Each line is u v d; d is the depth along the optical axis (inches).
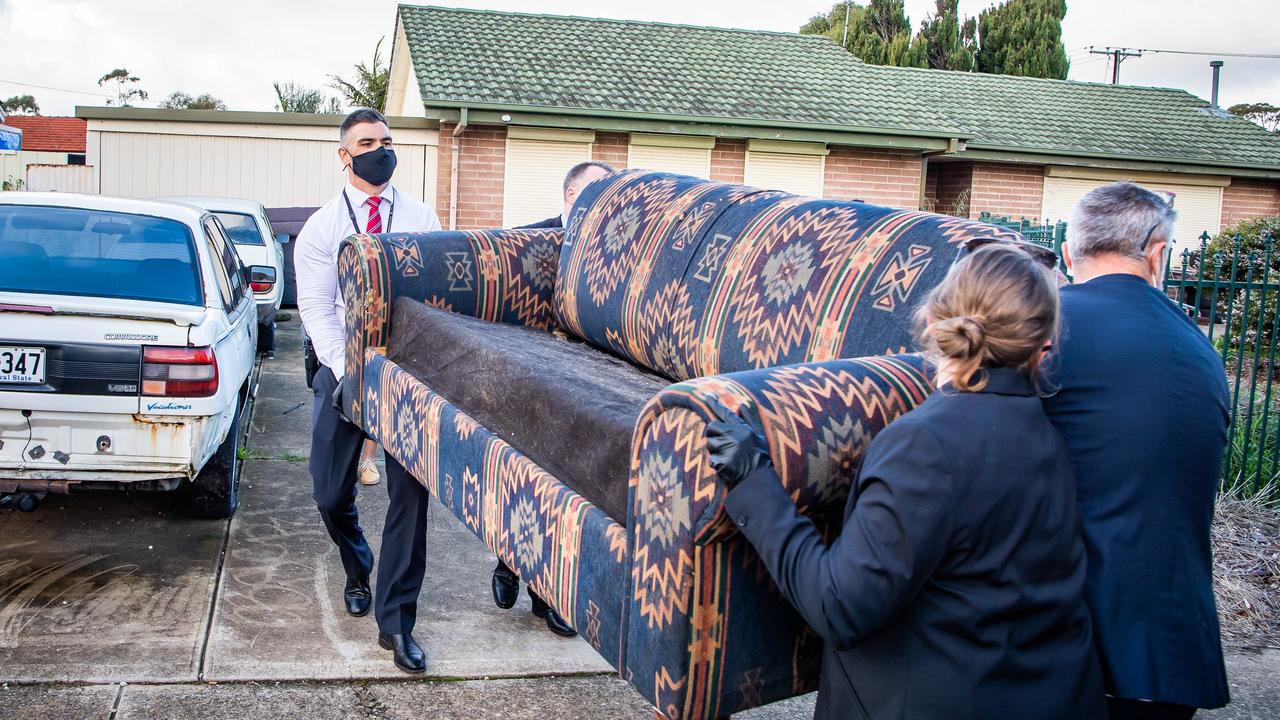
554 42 655.1
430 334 112.5
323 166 514.9
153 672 129.0
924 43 1242.0
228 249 227.9
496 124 539.5
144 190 500.4
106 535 179.2
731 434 58.3
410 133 533.6
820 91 658.2
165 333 154.9
